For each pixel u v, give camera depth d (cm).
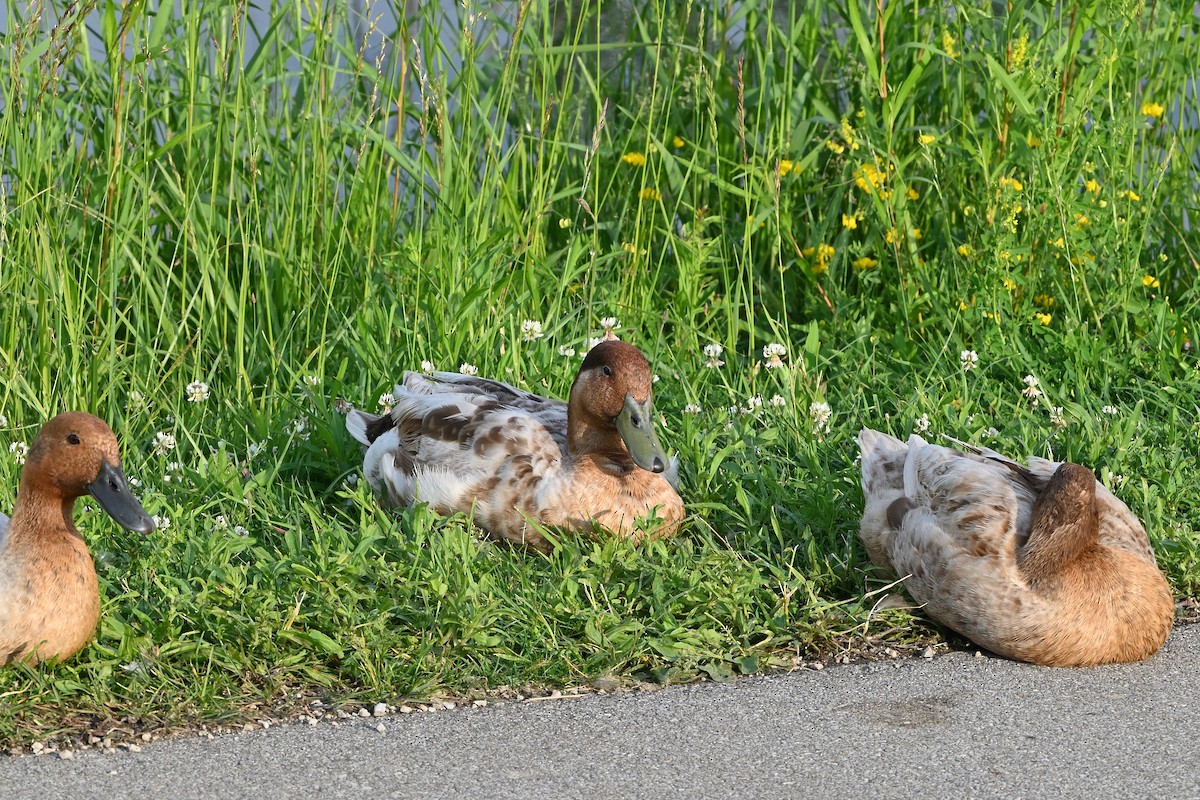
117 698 869
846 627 986
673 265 1645
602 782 777
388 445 1155
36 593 855
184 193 1430
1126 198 1523
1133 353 1450
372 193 1487
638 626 952
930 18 1669
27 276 1298
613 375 1062
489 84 1631
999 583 934
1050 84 1486
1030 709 868
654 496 1090
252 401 1312
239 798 759
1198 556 1057
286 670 903
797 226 1656
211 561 1007
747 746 820
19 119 1328
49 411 1250
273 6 1538
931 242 1584
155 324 1453
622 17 1759
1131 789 766
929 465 1023
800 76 1717
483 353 1388
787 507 1152
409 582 988
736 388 1399
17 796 756
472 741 827
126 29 1345
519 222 1469
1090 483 925
